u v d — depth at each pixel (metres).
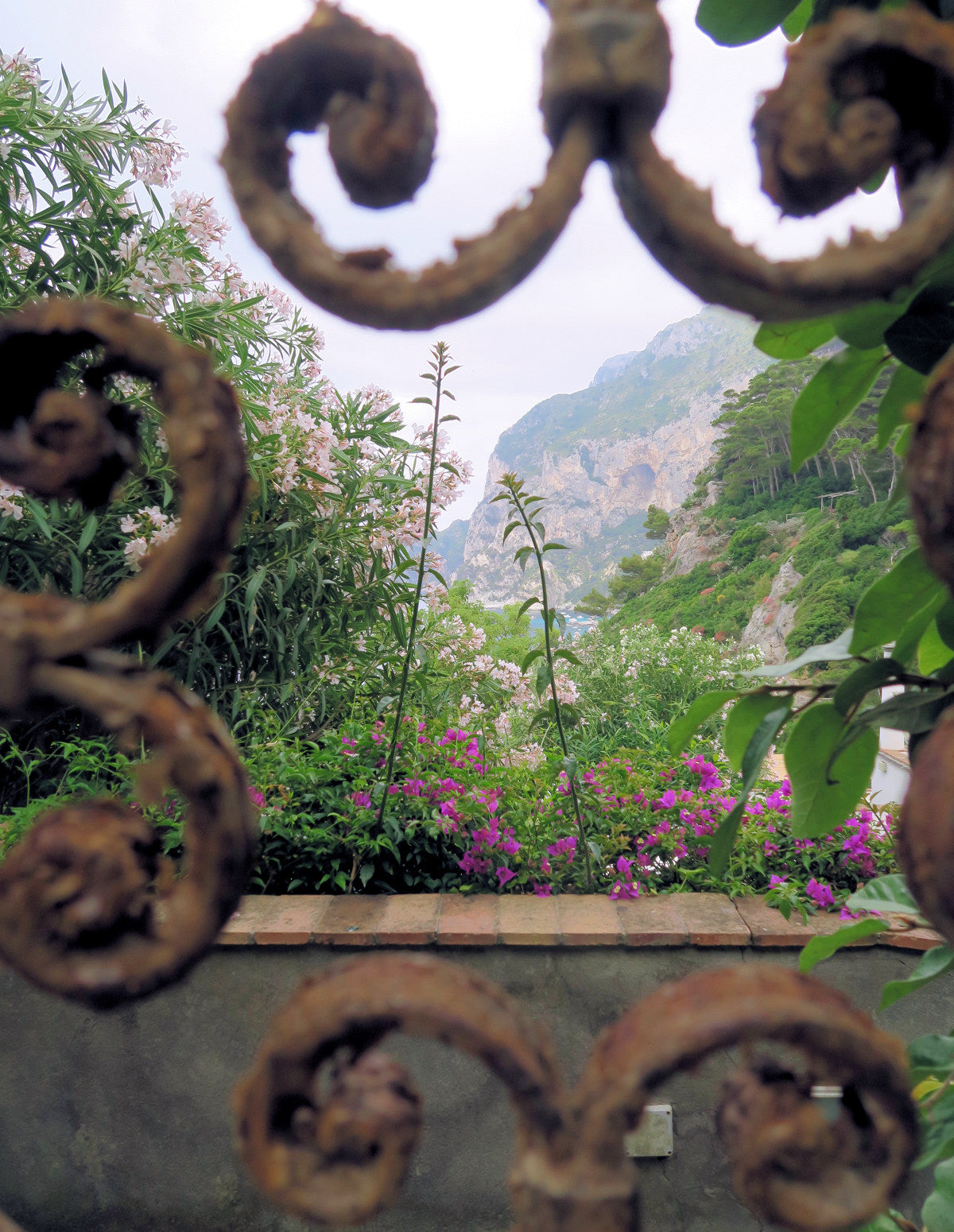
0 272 3.20
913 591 0.78
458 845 2.60
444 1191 2.29
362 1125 0.38
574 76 0.39
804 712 0.87
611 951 2.26
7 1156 2.37
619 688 9.48
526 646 7.70
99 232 3.44
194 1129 2.33
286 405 3.94
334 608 4.23
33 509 3.01
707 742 3.35
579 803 2.66
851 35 0.41
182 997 2.32
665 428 146.50
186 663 3.63
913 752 0.77
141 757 2.76
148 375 0.41
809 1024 0.36
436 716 3.78
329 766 2.88
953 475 0.38
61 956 0.40
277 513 4.06
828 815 0.93
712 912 2.38
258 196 0.40
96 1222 2.35
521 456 171.62
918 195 0.42
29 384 0.43
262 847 2.60
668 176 0.39
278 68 0.40
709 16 0.85
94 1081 2.34
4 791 3.30
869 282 0.40
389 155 0.41
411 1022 0.38
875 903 0.92
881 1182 0.38
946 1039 0.81
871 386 0.79
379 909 2.40
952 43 0.40
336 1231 2.30
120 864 0.40
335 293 0.40
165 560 0.40
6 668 0.40
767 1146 0.39
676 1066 0.37
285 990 2.29
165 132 3.47
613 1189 0.37
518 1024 0.39
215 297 3.60
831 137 0.41
